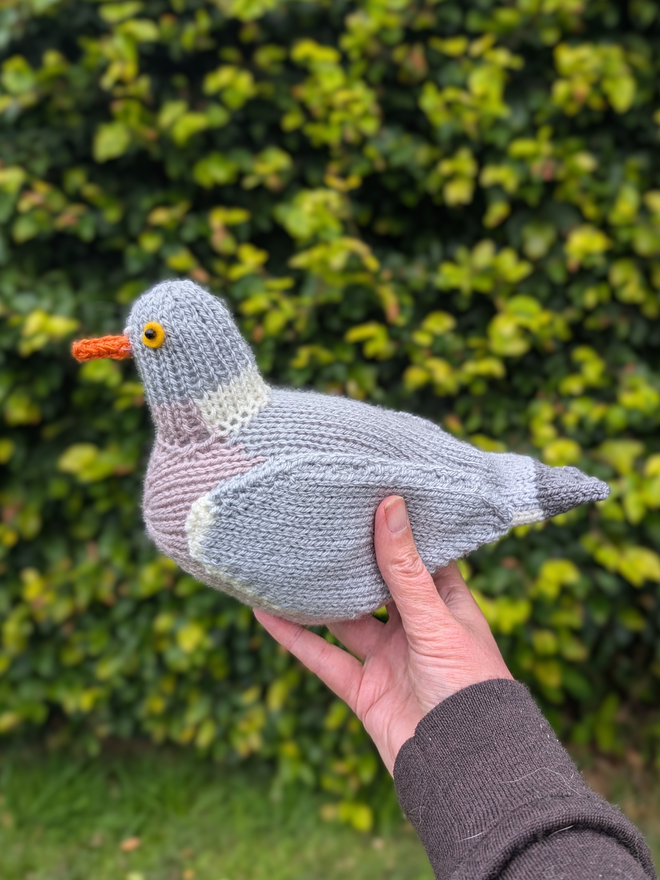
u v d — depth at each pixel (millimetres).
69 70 1317
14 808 1638
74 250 1490
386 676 979
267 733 1666
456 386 1427
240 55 1386
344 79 1349
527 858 596
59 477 1537
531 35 1339
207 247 1467
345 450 758
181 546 754
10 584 1607
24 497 1545
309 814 1627
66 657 1662
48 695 1671
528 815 621
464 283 1395
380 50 1355
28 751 1797
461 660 793
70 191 1410
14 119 1336
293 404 783
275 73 1373
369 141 1381
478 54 1356
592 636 1574
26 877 1508
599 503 1442
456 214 1494
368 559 791
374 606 811
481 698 738
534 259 1435
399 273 1447
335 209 1346
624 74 1306
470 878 598
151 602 1644
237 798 1664
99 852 1559
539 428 1431
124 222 1462
